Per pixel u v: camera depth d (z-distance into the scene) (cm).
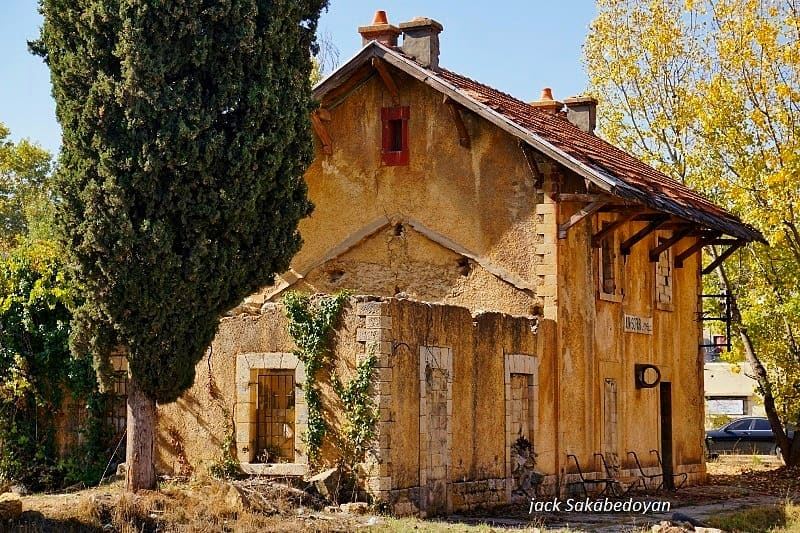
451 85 2195
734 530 1861
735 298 3284
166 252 1532
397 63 2242
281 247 1664
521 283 2172
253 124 1582
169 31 1524
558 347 2153
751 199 2916
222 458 1861
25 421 2080
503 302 2189
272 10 1609
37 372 2088
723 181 3067
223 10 1548
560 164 2162
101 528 1456
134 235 1520
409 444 1770
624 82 3441
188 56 1541
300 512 1623
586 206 2153
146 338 1564
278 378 1862
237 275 1609
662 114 3378
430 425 1819
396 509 1708
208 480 1697
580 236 2259
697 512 2097
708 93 3050
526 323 2089
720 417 4809
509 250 2195
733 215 2931
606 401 2342
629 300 2480
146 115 1512
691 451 2784
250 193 1588
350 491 1711
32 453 2072
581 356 2238
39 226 2281
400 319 1767
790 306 3038
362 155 2344
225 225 1583
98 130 1522
